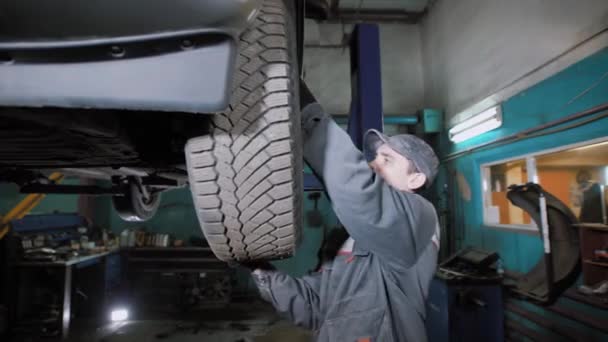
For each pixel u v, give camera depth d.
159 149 0.74
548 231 2.09
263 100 0.54
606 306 1.89
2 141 0.61
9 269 3.27
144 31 0.39
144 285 4.36
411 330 0.76
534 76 2.63
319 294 0.91
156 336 3.46
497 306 2.63
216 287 4.39
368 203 0.62
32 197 3.26
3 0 0.35
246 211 0.60
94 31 0.39
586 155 2.38
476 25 3.57
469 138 3.71
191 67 0.42
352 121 1.40
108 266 4.10
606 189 2.22
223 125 0.54
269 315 4.09
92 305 3.99
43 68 0.40
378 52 1.31
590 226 1.98
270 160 0.55
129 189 1.65
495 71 3.21
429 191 4.70
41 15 0.37
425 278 0.81
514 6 2.92
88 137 0.60
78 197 4.77
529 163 2.76
